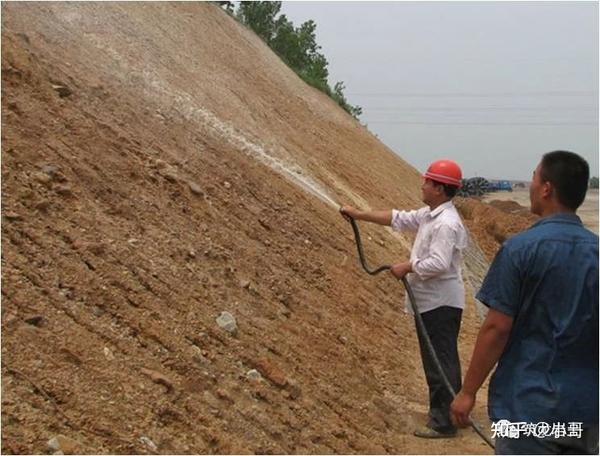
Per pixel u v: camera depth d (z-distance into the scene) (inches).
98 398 156.3
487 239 973.8
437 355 243.9
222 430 175.5
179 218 259.9
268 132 544.1
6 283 167.6
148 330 188.2
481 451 232.1
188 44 619.8
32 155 220.7
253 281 265.1
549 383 141.3
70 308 175.2
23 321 161.9
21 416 139.8
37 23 349.4
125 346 177.6
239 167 364.5
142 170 267.1
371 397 250.4
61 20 394.0
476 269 682.2
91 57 359.6
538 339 143.5
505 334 144.4
